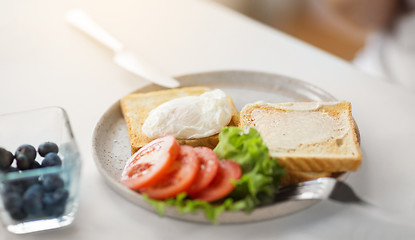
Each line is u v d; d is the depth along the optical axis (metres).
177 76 0.77
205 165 0.58
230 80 0.77
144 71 0.80
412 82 1.04
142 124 0.68
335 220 0.57
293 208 0.57
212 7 1.04
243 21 0.97
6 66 0.85
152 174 0.57
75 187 0.56
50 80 0.81
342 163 0.60
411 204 0.59
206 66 0.84
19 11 1.04
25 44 0.91
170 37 0.93
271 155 0.60
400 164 0.64
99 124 0.68
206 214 0.55
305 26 1.90
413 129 0.69
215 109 0.66
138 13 1.01
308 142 0.62
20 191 0.55
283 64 0.84
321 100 0.72
